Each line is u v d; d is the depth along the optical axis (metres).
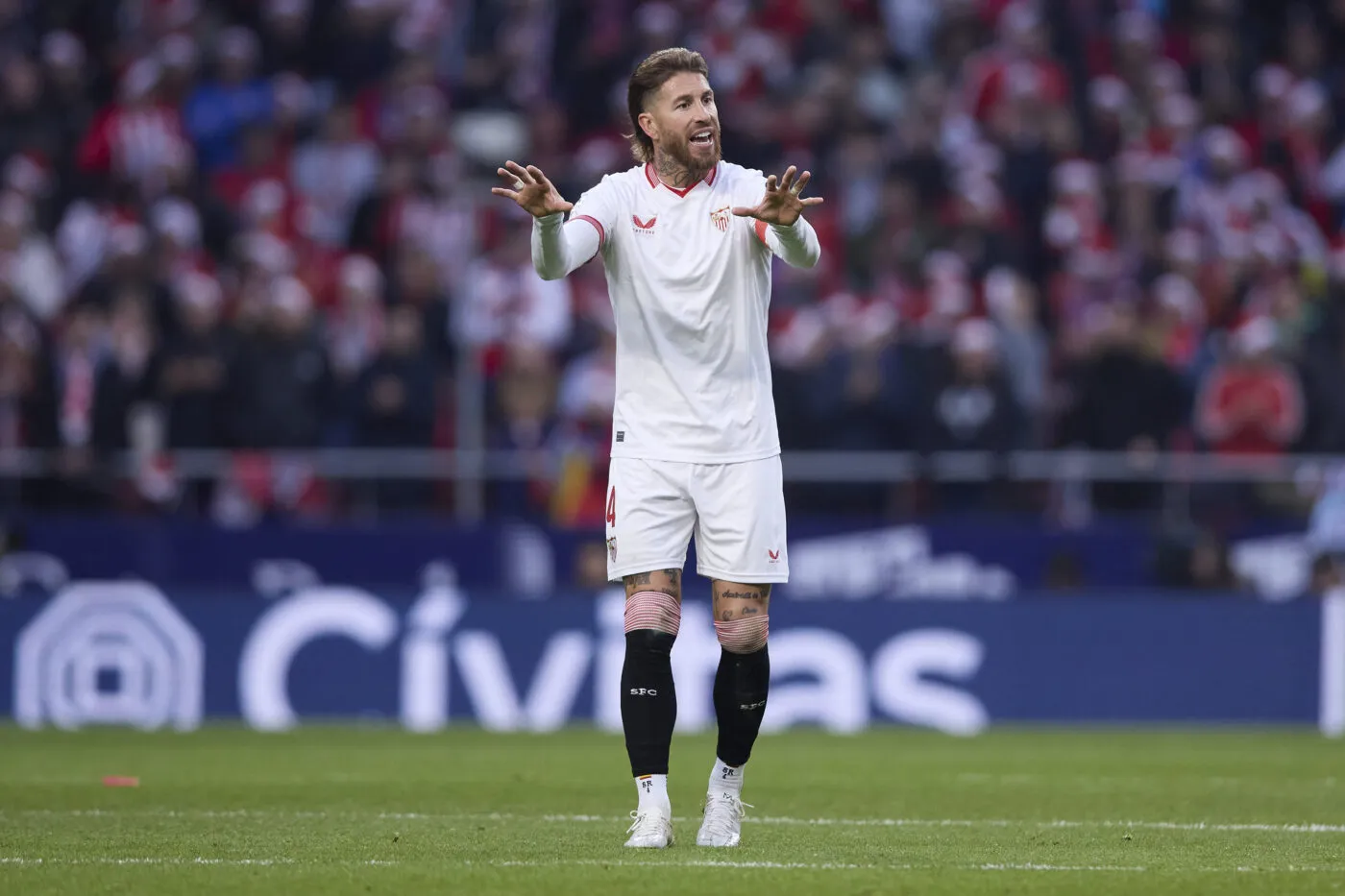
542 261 19.88
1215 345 53.22
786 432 48.25
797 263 20.36
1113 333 48.53
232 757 35.31
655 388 20.41
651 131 20.62
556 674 44.00
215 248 56.62
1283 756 36.66
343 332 52.44
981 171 56.97
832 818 25.09
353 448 47.91
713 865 18.92
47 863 19.11
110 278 52.00
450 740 39.47
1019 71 60.84
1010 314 50.16
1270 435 48.69
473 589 45.62
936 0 65.62
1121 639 44.56
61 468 45.59
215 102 61.09
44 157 59.25
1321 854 20.78
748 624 20.33
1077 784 30.81
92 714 43.69
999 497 46.19
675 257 20.36
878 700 44.03
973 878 18.19
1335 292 56.75
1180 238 55.66
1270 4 67.56
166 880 17.84
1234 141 60.16
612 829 22.95
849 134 58.19
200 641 43.97
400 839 21.53
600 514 46.84
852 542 45.78
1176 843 21.84
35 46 64.44
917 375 47.88
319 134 61.25
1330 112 65.50
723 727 20.78
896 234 55.06
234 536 45.38
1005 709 44.31
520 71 62.94
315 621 44.22
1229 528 45.59
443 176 56.81
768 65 61.00
